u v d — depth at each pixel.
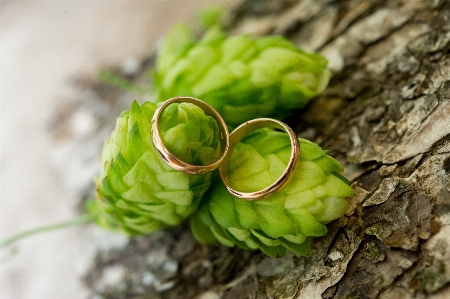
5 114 0.37
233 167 0.22
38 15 0.41
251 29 0.31
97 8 0.39
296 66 0.24
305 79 0.24
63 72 0.37
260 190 0.22
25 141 0.35
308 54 0.24
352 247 0.22
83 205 0.31
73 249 0.30
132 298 0.27
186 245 0.26
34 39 0.40
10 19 0.42
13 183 0.34
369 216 0.22
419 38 0.25
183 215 0.23
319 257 0.23
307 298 0.22
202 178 0.22
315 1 0.29
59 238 0.31
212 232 0.24
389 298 0.21
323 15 0.29
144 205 0.23
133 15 0.38
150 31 0.37
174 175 0.22
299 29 0.29
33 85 0.38
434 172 0.22
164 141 0.21
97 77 0.36
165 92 0.25
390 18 0.26
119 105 0.33
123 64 0.36
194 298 0.25
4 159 0.35
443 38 0.25
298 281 0.23
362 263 0.22
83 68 0.37
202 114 0.22
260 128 0.23
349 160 0.24
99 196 0.23
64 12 0.40
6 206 0.33
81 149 0.33
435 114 0.23
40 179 0.33
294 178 0.22
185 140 0.21
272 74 0.24
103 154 0.23
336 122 0.25
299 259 0.23
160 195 0.22
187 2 0.37
